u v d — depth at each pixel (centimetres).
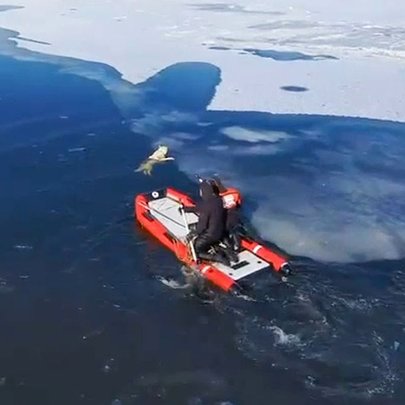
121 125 1275
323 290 734
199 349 645
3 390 589
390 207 943
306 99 1413
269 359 629
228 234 772
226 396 584
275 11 2466
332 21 2245
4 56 1786
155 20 2334
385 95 1435
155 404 574
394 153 1131
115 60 1755
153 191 962
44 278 764
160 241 832
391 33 2034
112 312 704
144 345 651
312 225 893
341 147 1158
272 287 733
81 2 2717
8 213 916
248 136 1212
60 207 936
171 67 1678
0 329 673
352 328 671
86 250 824
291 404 573
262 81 1545
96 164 1090
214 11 2491
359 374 607
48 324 683
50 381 600
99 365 623
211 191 761
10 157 1113
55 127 1260
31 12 2483
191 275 763
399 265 791
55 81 1562
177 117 1317
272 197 977
